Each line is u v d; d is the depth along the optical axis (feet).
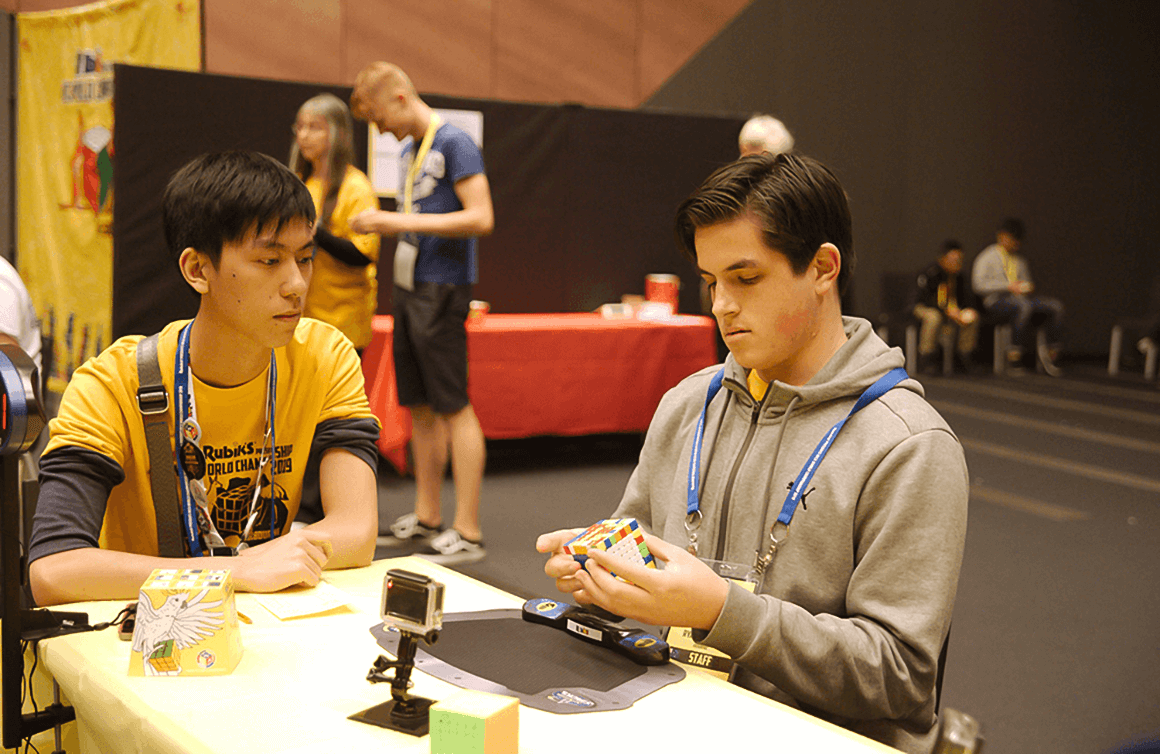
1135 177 32.99
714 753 2.70
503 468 16.38
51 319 17.83
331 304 10.70
